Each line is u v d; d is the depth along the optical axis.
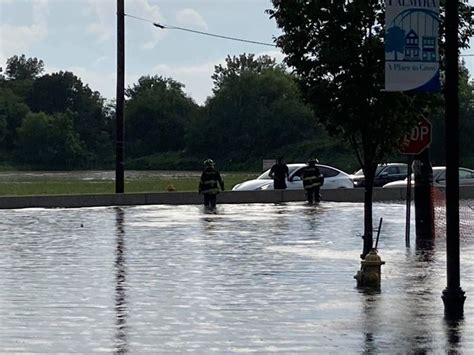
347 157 115.00
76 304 15.55
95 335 13.02
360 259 21.34
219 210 39.31
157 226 31.12
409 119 18.72
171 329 13.43
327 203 43.97
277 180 45.78
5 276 18.95
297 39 18.78
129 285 17.66
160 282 18.03
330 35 18.52
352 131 18.86
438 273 19.08
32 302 15.76
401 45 14.73
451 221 14.01
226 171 137.75
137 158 162.38
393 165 54.31
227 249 23.86
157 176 107.88
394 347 12.14
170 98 172.38
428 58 14.80
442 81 18.56
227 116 147.25
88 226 31.19
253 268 20.08
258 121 140.88
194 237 27.14
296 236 27.31
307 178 43.44
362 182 51.53
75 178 102.94
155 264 20.84
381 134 18.69
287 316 14.36
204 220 33.75
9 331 13.30
